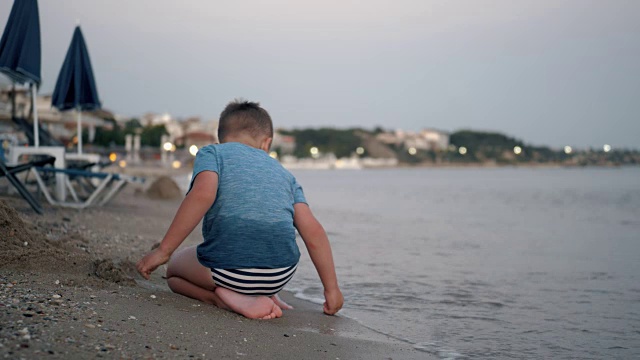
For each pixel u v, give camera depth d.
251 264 3.62
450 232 11.95
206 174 3.61
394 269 6.88
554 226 13.98
